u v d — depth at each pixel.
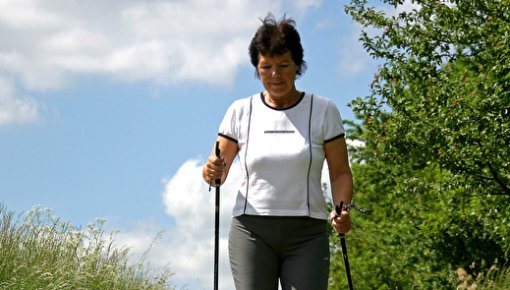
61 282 8.30
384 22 14.88
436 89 14.35
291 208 4.40
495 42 14.05
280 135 4.48
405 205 18.25
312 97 4.57
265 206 4.42
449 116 13.52
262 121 4.53
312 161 4.44
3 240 8.67
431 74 14.66
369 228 20.62
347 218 4.50
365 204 21.73
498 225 14.88
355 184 21.12
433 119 13.91
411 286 19.00
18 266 8.45
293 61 4.39
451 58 14.84
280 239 4.41
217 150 4.52
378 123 15.02
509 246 14.48
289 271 4.41
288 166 4.41
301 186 4.42
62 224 9.35
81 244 9.41
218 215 4.68
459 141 13.52
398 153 14.84
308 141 4.46
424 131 13.96
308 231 4.43
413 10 14.88
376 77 14.92
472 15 14.43
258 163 4.44
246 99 4.64
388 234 18.92
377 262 20.20
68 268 8.84
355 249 21.44
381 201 20.47
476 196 15.37
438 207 17.47
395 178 16.89
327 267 4.44
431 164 15.50
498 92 13.45
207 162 4.61
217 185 4.65
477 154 13.88
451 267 15.94
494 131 13.23
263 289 4.41
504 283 10.16
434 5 14.53
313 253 4.41
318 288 4.36
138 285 9.34
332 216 4.52
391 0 14.58
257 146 4.48
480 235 16.00
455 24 14.42
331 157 4.60
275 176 4.42
